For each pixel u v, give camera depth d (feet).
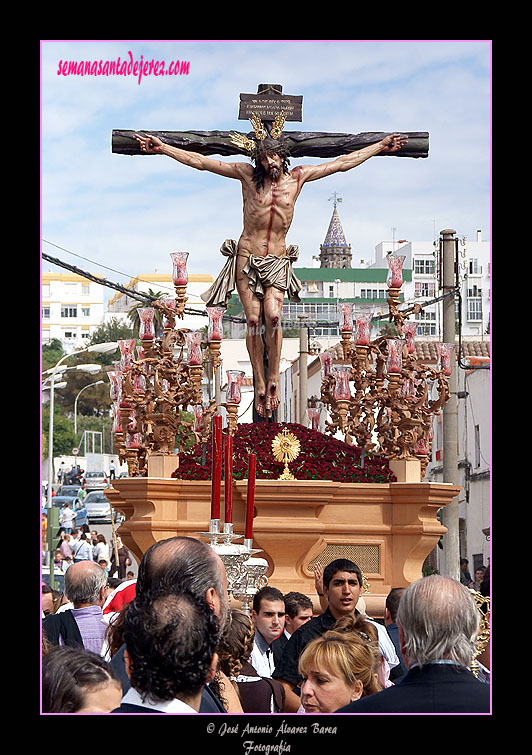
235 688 18.76
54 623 24.56
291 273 42.73
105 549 87.61
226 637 18.61
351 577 24.07
